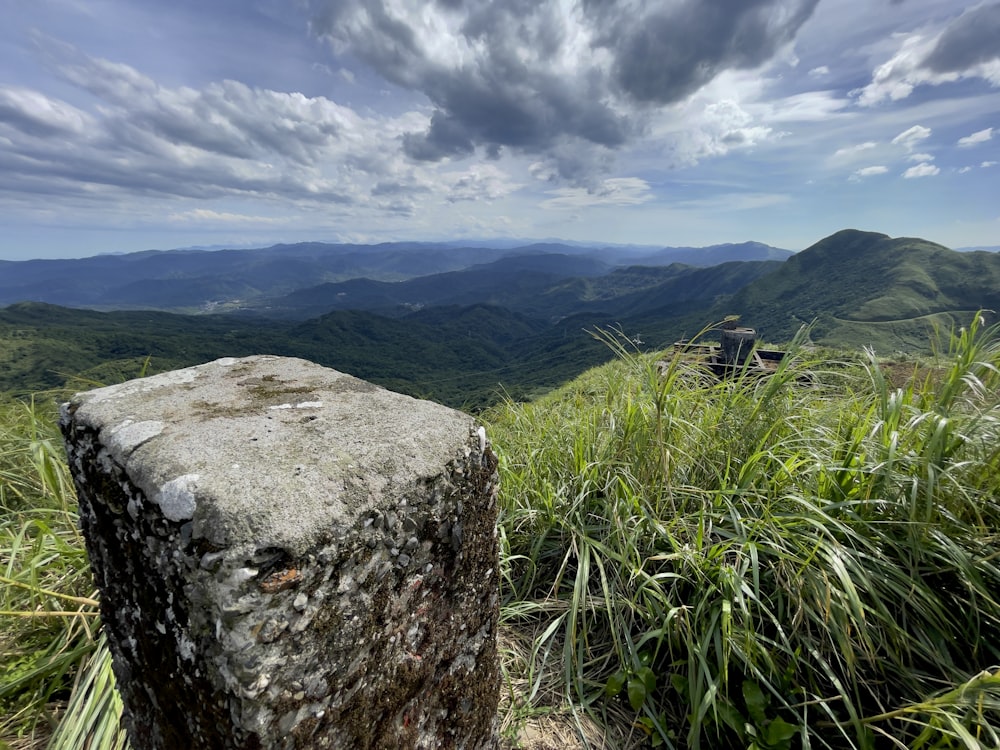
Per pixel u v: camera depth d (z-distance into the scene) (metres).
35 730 1.48
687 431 2.39
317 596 0.79
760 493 1.98
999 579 1.56
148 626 0.90
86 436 1.04
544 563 2.32
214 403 1.16
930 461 1.73
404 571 0.96
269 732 0.75
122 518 0.90
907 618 1.62
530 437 3.09
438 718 1.13
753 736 1.43
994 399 1.97
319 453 0.92
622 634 1.87
